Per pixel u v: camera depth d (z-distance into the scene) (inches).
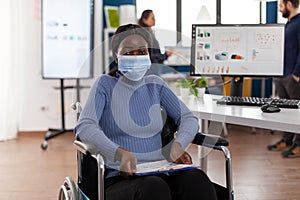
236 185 135.9
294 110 88.4
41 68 213.6
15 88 210.1
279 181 140.0
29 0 213.5
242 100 98.4
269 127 74.7
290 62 165.6
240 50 106.5
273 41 105.3
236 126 232.7
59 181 141.1
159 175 74.0
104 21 227.6
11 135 208.1
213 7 243.1
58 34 197.9
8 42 206.2
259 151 180.1
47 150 183.2
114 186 69.6
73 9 198.2
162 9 238.1
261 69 106.6
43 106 219.1
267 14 234.1
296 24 162.4
